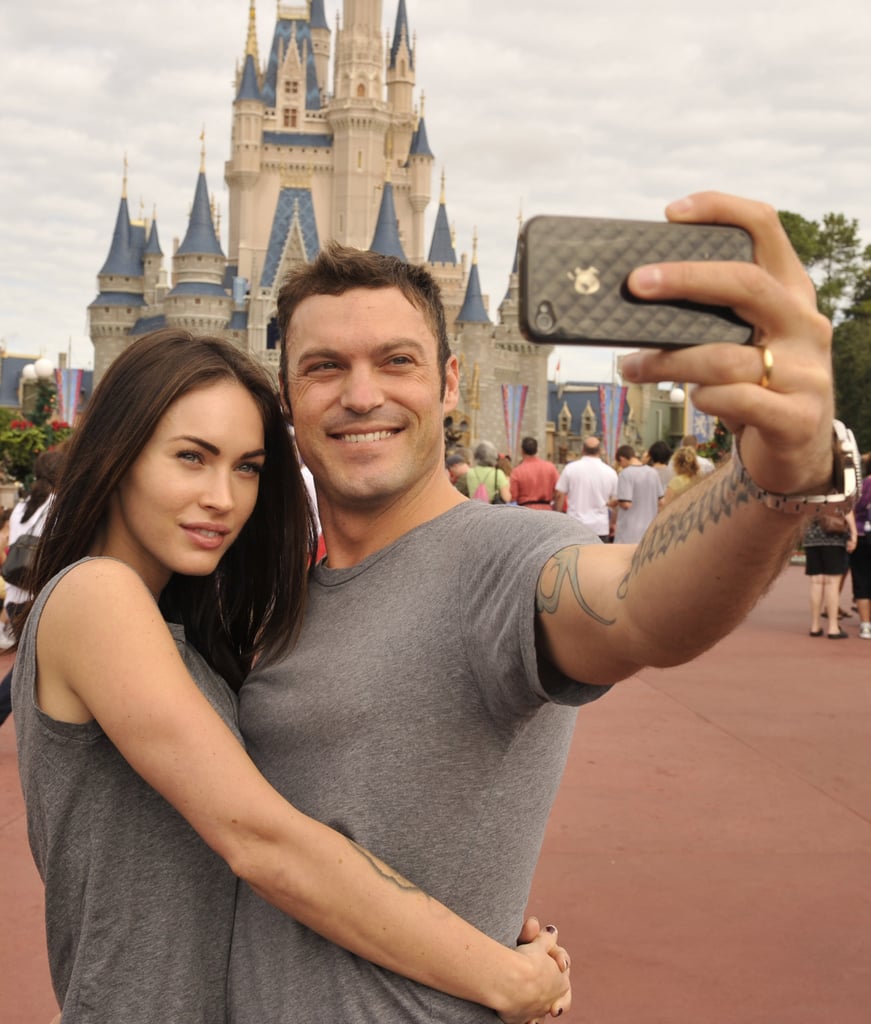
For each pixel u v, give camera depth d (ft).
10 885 13.87
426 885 4.76
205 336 5.60
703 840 15.48
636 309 3.15
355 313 5.32
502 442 333.21
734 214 3.17
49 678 4.78
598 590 4.05
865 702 25.79
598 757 20.21
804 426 3.02
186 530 5.32
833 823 16.29
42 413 89.81
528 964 4.80
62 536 5.33
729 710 24.73
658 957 11.68
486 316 324.39
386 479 5.32
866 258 165.58
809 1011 10.48
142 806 4.87
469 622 4.70
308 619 5.39
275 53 382.42
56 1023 4.98
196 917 4.95
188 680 4.70
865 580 37.50
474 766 4.75
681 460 34.55
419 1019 4.59
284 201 364.58
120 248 350.43
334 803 4.81
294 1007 4.75
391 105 406.00
